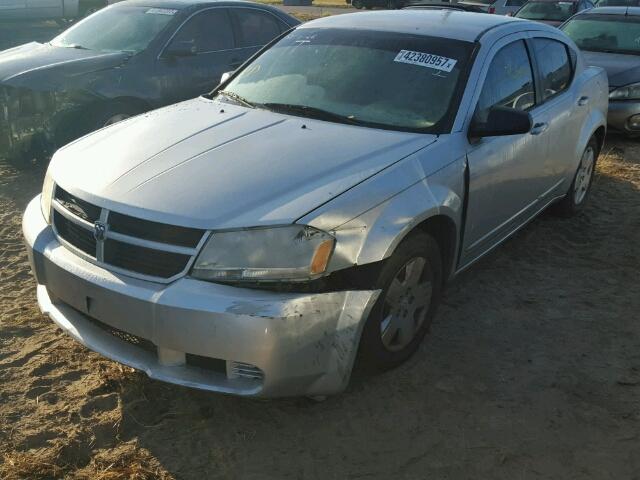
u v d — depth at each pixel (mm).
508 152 4070
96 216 2986
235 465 2816
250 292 2721
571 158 5250
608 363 3625
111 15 7395
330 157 3236
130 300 2785
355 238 2910
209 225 2750
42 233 3252
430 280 3492
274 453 2891
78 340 3066
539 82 4691
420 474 2797
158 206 2848
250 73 4465
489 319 4051
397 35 4250
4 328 3773
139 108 6672
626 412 3213
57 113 6195
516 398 3301
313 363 2820
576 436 3041
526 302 4277
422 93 3857
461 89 3846
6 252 4809
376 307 3080
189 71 6961
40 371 3389
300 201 2869
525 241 5266
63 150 3623
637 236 5414
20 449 2861
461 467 2840
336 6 33469
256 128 3590
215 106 4059
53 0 14820
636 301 4336
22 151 6328
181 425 3039
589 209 6027
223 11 7406
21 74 6184
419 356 3627
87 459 2840
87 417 3072
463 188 3639
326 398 3141
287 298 2719
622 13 9617
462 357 3637
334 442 2967
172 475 2752
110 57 6555
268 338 2668
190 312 2678
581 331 3947
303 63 4281
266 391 2764
